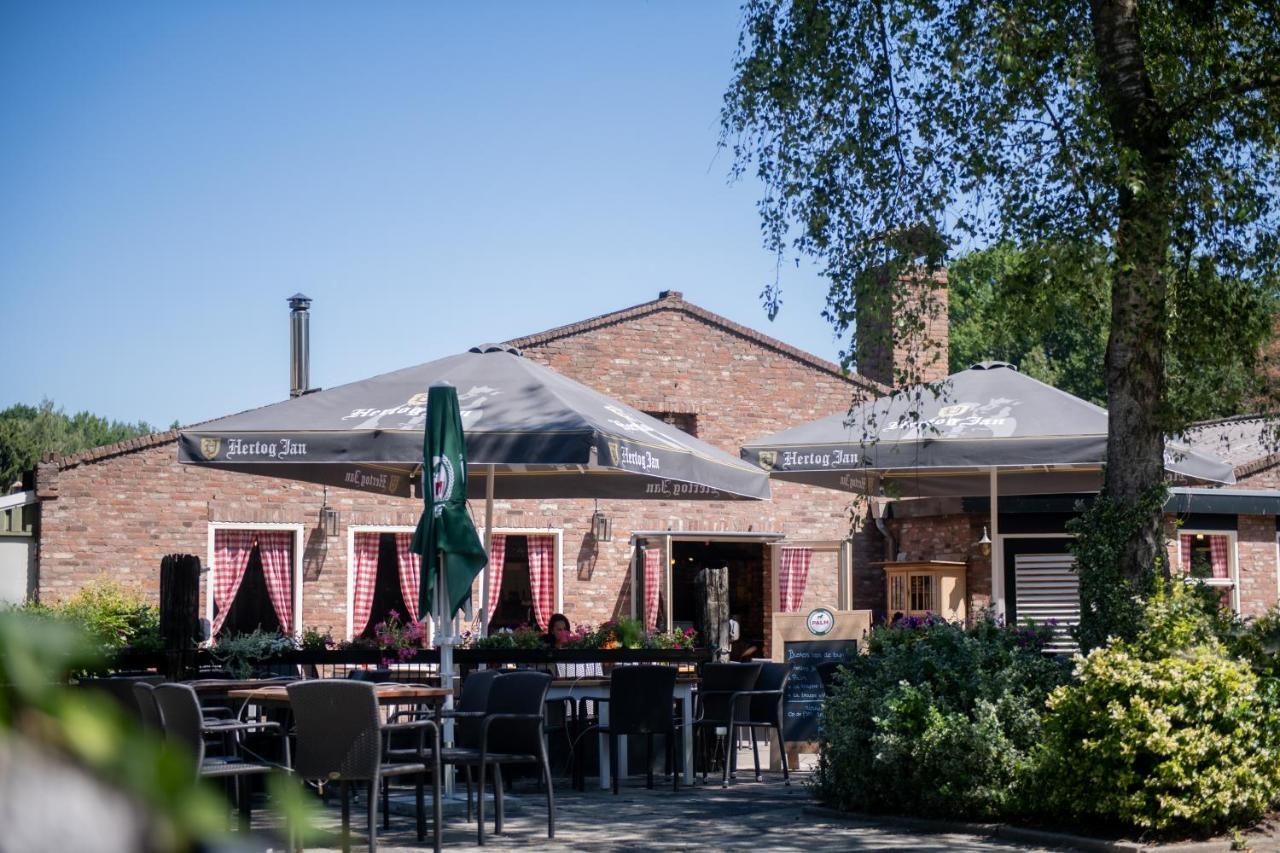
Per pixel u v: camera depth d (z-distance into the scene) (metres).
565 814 9.71
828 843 8.20
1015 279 10.20
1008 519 21.44
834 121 10.56
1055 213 9.97
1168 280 10.07
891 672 9.49
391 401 12.01
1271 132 9.88
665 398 24.03
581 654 11.88
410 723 7.44
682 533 23.52
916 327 10.50
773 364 24.83
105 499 20.25
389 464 13.91
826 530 24.72
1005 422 12.70
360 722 7.12
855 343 10.53
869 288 10.32
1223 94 9.73
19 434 45.47
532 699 8.52
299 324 24.20
